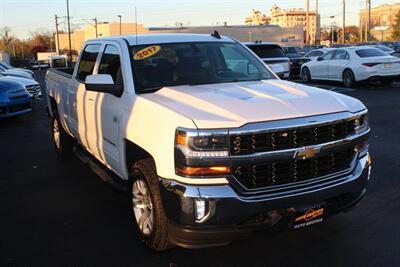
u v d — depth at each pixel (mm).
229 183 3545
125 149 4641
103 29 68312
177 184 3615
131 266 4078
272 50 17172
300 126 3672
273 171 3648
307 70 21281
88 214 5336
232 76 5180
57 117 7750
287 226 3738
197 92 4367
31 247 4504
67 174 6996
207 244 3637
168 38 5449
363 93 16141
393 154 7566
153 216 4031
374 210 5164
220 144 3523
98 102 5332
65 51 92688
